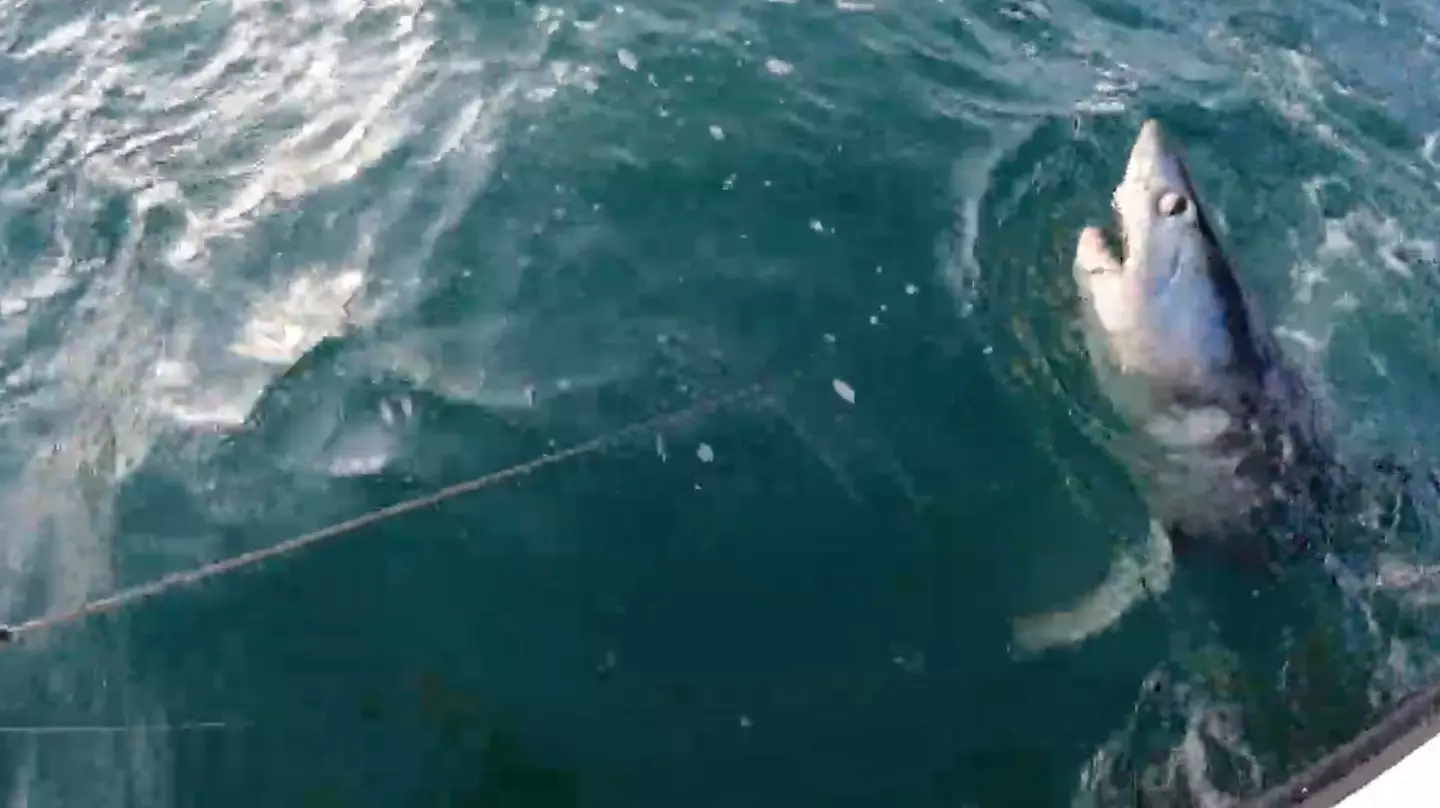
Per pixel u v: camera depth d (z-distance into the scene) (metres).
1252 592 2.41
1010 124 2.99
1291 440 2.44
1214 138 3.10
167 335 2.64
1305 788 1.82
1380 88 3.32
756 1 3.20
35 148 2.94
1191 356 2.37
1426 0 3.66
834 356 2.60
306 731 2.20
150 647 2.27
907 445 2.51
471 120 2.93
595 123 2.92
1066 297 2.69
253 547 2.36
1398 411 2.67
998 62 3.15
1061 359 2.60
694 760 2.18
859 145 2.92
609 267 2.69
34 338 2.65
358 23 3.17
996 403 2.56
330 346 2.59
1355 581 2.44
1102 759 2.22
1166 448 2.46
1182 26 3.39
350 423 2.50
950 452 2.51
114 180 2.87
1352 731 2.28
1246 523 2.44
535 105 2.95
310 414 2.51
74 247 2.78
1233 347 2.36
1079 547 2.42
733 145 2.89
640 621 2.31
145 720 2.21
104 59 3.12
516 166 2.84
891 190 2.85
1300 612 2.40
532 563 2.36
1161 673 2.31
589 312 2.64
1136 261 2.39
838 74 3.06
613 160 2.85
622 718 2.22
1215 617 2.37
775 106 2.98
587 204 2.78
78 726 2.20
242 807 2.14
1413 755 1.74
